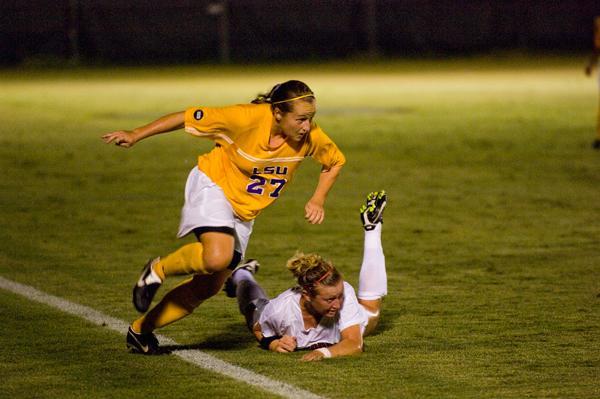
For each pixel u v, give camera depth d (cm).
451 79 10281
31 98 8381
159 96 8294
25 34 13400
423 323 1908
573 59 12875
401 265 2467
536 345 1748
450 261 2512
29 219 3120
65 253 2612
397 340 1780
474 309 2023
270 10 14188
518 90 8756
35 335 1811
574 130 5744
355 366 1609
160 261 1577
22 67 12781
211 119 1546
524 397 1462
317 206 1678
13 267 2436
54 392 1484
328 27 14162
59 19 13488
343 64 12912
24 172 4216
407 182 3916
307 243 2756
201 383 1525
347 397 1458
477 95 8356
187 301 1645
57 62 13075
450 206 3356
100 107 7444
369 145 5156
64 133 5778
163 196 3584
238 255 1633
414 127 6038
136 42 13938
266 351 1708
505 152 4809
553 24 14288
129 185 3850
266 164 1583
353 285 2272
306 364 1620
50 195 3600
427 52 14075
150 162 4556
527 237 2823
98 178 4038
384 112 7044
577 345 1748
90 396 1467
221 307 2041
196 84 9594
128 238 2823
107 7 13775
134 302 1579
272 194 1616
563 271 2394
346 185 3853
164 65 12962
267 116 1566
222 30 13462
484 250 2647
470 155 4719
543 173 4122
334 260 2545
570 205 3366
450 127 6006
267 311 1712
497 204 3391
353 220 3111
